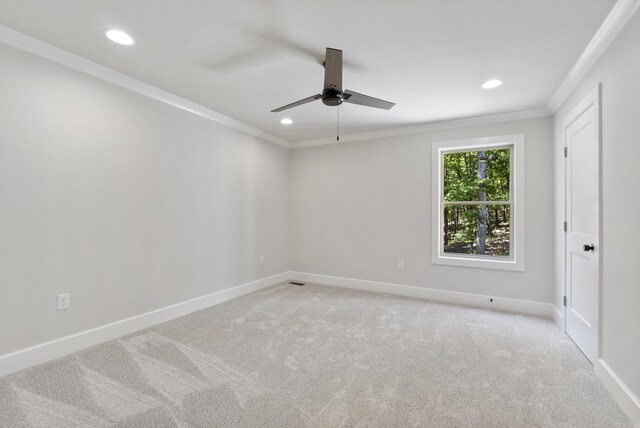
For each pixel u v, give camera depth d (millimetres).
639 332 1600
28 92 2129
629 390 1681
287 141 4887
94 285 2529
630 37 1688
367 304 3682
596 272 2107
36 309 2193
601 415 1678
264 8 1778
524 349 2492
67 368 2141
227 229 3852
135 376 2051
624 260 1750
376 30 1984
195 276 3432
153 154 2979
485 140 3633
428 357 2350
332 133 4449
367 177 4387
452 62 2385
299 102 2439
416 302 3785
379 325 3006
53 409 1701
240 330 2861
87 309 2484
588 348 2295
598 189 2049
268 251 4562
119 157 2693
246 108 3471
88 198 2482
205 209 3549
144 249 2908
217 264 3711
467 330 2891
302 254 4906
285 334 2773
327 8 1771
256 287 4316
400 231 4156
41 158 2205
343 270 4566
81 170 2434
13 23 1939
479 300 3676
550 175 3322
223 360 2281
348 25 1937
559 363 2258
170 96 3082
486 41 2094
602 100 2027
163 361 2258
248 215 4184
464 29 1962
